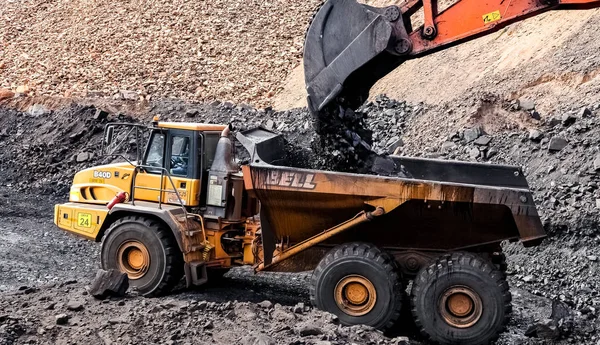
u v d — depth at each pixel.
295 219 7.77
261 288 9.21
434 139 13.61
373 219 7.41
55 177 15.80
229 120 17.59
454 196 7.13
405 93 16.83
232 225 8.77
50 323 6.68
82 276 9.78
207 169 8.78
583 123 11.76
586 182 10.64
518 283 9.38
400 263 7.77
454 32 7.45
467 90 14.79
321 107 7.79
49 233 12.09
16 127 18.42
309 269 8.02
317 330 6.45
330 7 7.72
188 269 8.42
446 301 7.27
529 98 13.38
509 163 11.91
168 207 8.64
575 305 8.57
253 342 6.09
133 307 7.24
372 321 7.39
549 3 7.16
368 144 8.52
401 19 7.55
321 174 7.39
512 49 15.68
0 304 7.27
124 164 9.05
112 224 8.61
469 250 7.75
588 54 13.59
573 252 9.73
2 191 15.22
